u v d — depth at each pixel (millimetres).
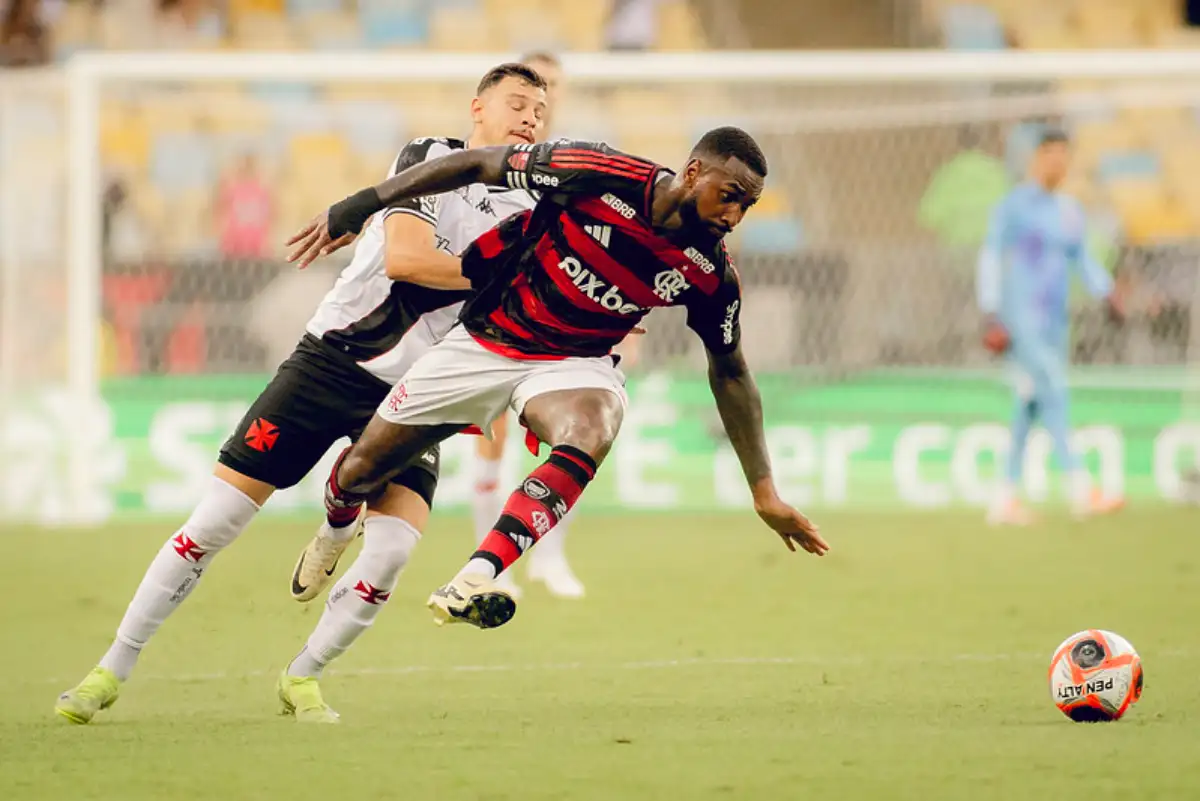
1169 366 55031
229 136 63469
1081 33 76000
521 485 17797
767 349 53406
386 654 25750
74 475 45875
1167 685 21703
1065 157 43938
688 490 50188
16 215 50469
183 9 71188
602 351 19062
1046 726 18562
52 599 32562
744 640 27094
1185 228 65125
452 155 18281
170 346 52500
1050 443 51688
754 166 17422
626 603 31797
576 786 15211
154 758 17016
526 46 72812
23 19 68562
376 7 72875
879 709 20188
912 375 52594
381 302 19953
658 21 74250
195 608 30656
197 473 47781
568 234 18062
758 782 15305
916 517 47688
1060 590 33094
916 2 75688
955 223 61656
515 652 25922
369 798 14781
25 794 15227
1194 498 50594
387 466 19000
